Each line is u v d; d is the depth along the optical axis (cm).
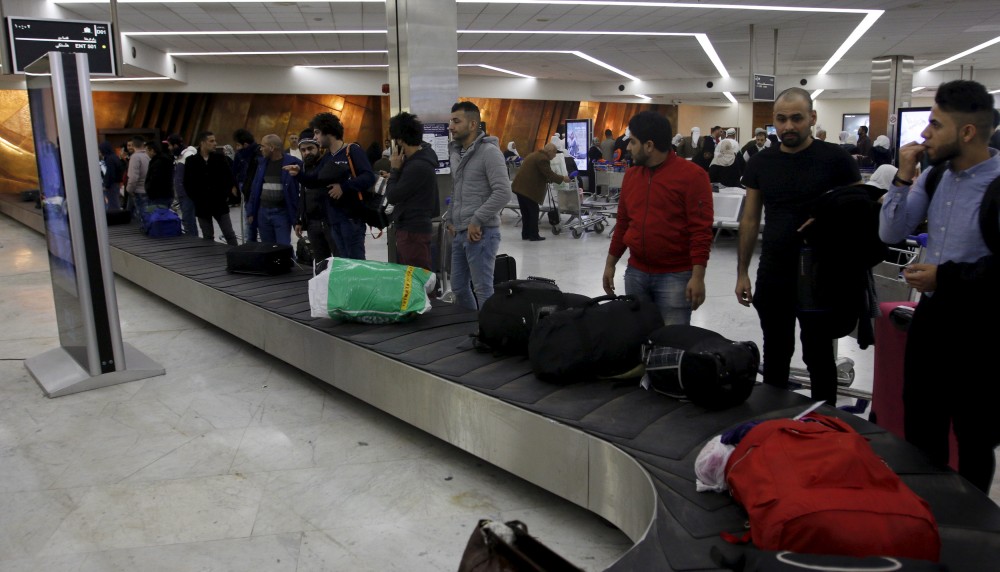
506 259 503
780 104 267
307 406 378
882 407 301
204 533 256
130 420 363
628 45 1655
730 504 198
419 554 241
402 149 447
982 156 203
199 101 2012
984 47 1753
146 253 636
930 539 161
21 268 815
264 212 636
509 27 1366
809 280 268
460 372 304
